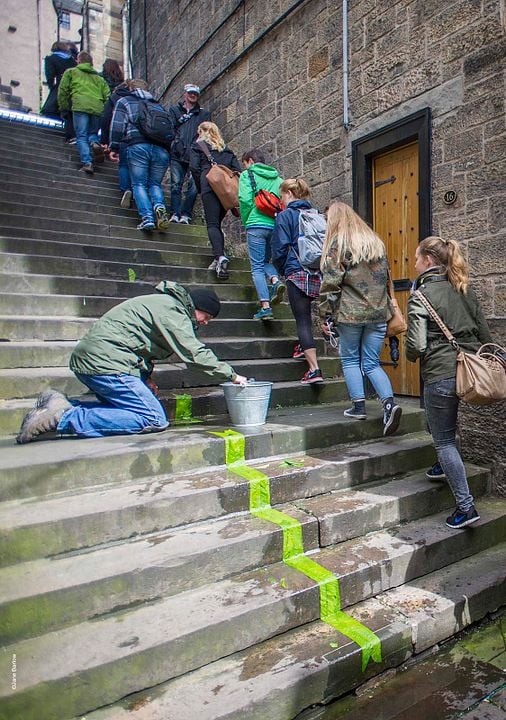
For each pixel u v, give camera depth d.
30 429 3.01
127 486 2.84
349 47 5.14
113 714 1.97
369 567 2.75
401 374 5.02
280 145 6.32
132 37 11.61
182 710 1.99
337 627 2.51
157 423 3.26
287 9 6.05
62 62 10.24
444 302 3.11
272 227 4.95
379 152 4.96
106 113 7.50
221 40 7.59
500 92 3.78
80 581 2.20
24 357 3.74
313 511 3.01
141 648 2.07
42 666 1.96
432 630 2.62
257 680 2.15
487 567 3.13
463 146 4.05
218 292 5.51
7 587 2.15
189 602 2.38
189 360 3.24
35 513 2.46
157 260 5.84
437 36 4.23
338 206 3.78
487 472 3.91
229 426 3.55
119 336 3.17
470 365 2.98
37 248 5.12
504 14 3.73
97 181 7.55
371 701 2.32
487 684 2.43
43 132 9.13
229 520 2.86
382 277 3.74
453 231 4.16
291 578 2.60
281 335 5.22
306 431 3.55
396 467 3.66
